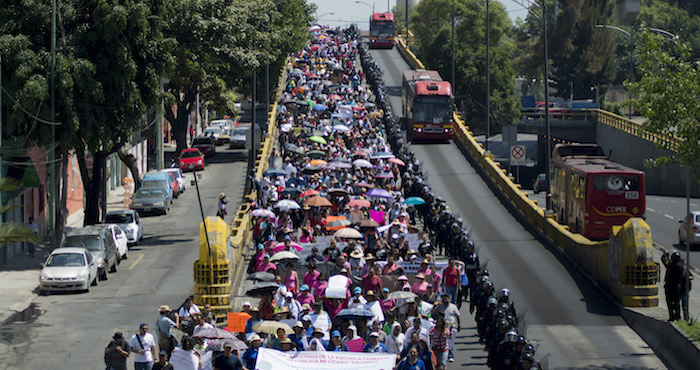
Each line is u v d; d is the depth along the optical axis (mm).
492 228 57656
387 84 125438
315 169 59219
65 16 48188
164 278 44094
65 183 49469
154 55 52156
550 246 52312
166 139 119750
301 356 22391
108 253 44594
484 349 31188
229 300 35781
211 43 63250
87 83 47781
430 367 24359
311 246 40125
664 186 97312
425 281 33875
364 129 81500
